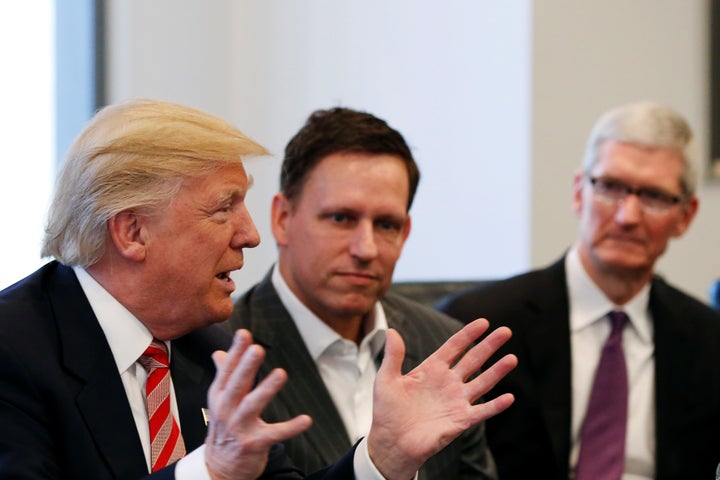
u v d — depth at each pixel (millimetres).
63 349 2168
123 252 2178
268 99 5836
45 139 5273
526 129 5180
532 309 3564
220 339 2531
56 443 2100
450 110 5406
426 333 3088
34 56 5234
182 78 5562
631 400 3523
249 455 1830
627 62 5457
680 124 3600
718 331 3598
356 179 2752
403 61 5516
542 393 3447
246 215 2289
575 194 3760
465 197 5379
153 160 2154
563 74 5273
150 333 2262
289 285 2898
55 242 2211
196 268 2207
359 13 5598
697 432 3465
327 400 2787
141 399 2266
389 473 2078
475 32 5336
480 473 3020
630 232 3518
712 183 5746
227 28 5801
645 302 3607
